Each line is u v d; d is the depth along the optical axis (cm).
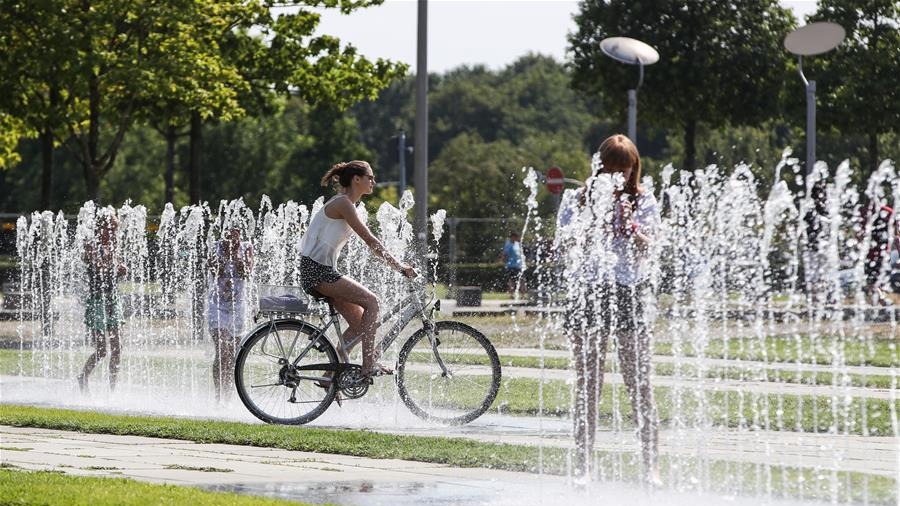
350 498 1745
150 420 2727
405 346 2794
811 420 2727
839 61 9375
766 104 11231
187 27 7994
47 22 7488
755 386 3412
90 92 8062
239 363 2769
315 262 2733
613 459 2162
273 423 2764
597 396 1925
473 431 2634
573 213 1934
